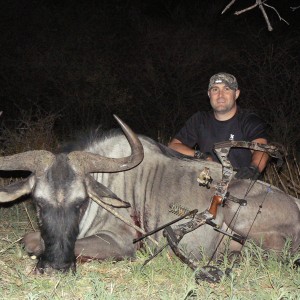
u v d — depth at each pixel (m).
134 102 12.54
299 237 5.55
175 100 12.37
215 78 5.89
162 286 4.75
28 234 5.42
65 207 4.82
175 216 5.45
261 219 5.40
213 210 5.03
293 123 10.53
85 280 4.79
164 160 5.63
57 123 11.69
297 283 4.71
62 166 4.93
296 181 7.72
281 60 12.12
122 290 4.62
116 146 5.59
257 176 5.47
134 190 5.55
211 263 5.36
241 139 5.91
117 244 5.37
